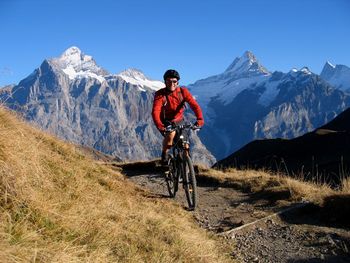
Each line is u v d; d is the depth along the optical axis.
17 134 3.73
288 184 5.95
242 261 3.73
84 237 2.87
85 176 4.57
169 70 4.94
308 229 4.42
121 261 2.80
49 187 3.40
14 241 2.40
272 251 3.95
